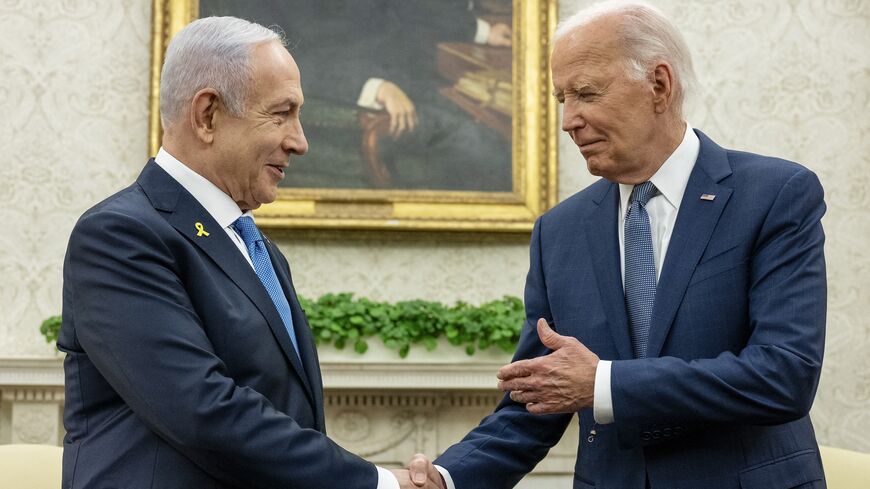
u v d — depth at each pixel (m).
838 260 5.04
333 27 4.92
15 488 2.73
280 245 4.90
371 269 4.93
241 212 2.30
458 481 2.48
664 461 2.20
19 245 4.87
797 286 2.15
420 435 4.57
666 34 2.29
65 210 4.89
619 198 2.43
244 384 2.12
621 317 2.29
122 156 4.93
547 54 4.94
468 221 4.86
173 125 2.23
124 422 2.06
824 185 5.06
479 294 4.95
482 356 4.54
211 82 2.19
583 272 2.39
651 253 2.31
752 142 5.07
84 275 2.05
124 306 2.02
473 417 4.62
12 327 4.83
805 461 2.19
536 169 4.90
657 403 2.12
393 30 4.94
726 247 2.23
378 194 4.86
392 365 4.42
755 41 5.11
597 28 2.28
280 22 4.89
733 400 2.09
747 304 2.22
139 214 2.10
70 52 4.94
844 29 5.12
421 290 4.94
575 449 4.59
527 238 4.98
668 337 2.22
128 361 2.00
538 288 2.53
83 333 2.04
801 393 2.10
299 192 4.82
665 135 2.31
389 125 4.90
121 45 4.96
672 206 2.32
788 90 5.09
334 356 4.49
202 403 1.98
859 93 5.10
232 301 2.14
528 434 2.56
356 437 4.55
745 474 2.15
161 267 2.06
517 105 4.93
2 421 4.63
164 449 2.04
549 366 2.21
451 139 4.91
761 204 2.22
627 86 2.26
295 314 2.39
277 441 2.04
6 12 4.93
